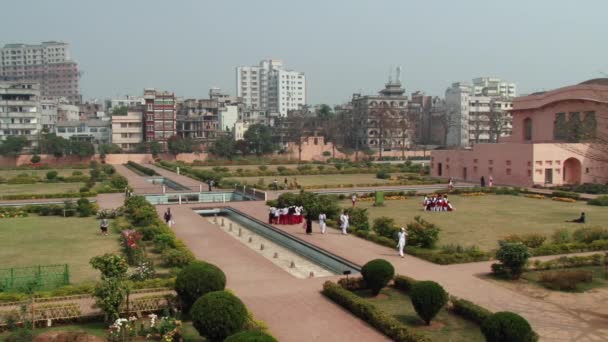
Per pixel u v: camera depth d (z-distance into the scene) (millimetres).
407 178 78688
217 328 15180
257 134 127375
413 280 21828
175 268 24891
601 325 18312
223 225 41250
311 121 148125
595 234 30844
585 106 62438
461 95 148125
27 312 17969
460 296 21391
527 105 73062
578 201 52250
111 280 18234
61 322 18328
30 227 38688
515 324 14898
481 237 33969
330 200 42500
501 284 23094
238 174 88375
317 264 28438
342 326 18094
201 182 75750
